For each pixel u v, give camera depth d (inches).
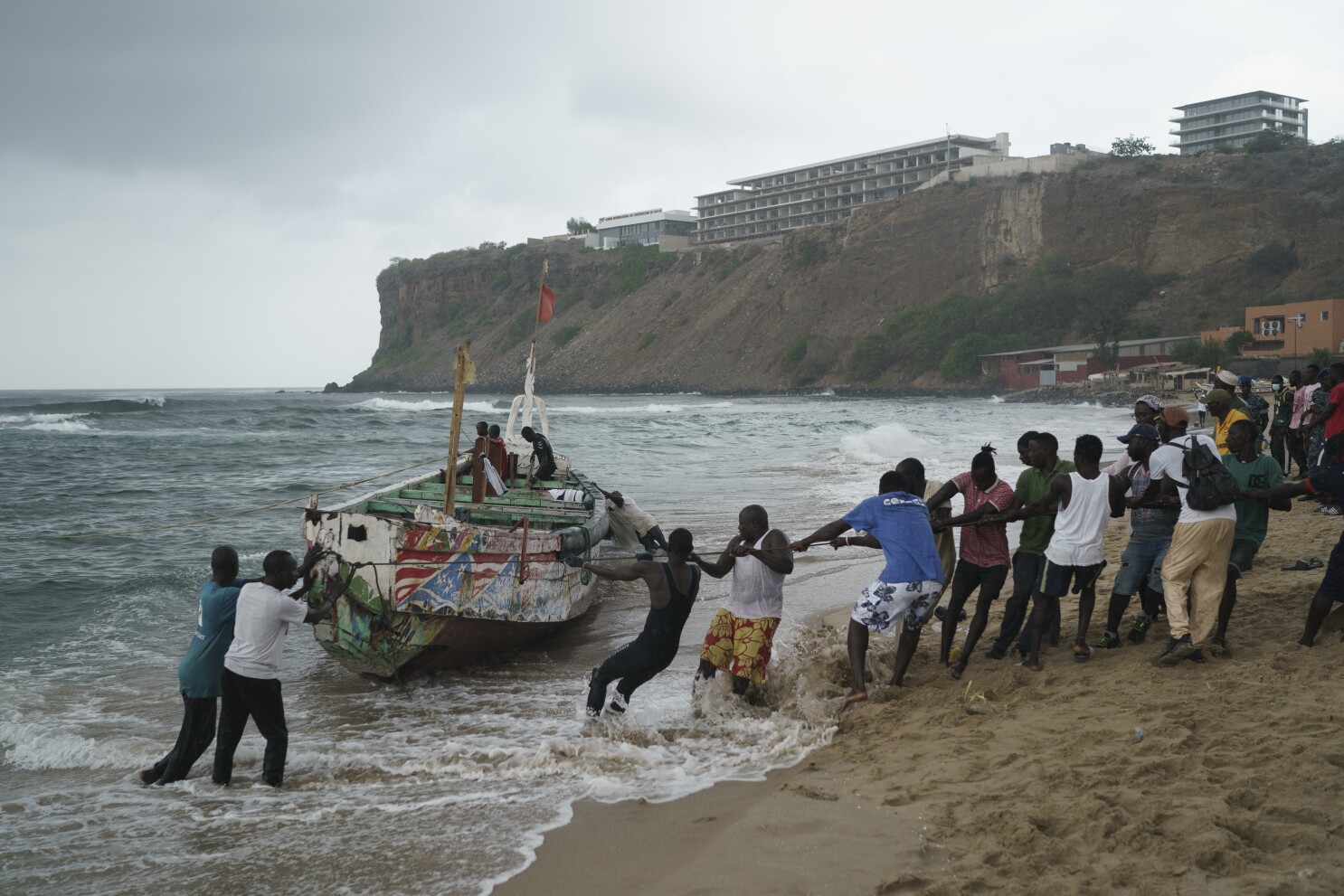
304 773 236.5
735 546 264.5
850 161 5935.0
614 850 184.2
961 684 266.2
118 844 197.0
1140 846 164.1
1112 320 3602.4
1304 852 159.2
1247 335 3171.8
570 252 7135.8
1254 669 242.1
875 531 259.4
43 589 443.5
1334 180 4192.9
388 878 178.9
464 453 555.5
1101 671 263.9
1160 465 267.9
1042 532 278.4
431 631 311.1
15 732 268.2
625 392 5369.1
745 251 5930.1
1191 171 4534.9
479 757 241.6
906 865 167.2
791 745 234.2
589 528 382.6
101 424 1881.2
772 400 4089.6
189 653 231.5
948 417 2213.3
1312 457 529.7
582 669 334.6
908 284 4857.3
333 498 791.1
